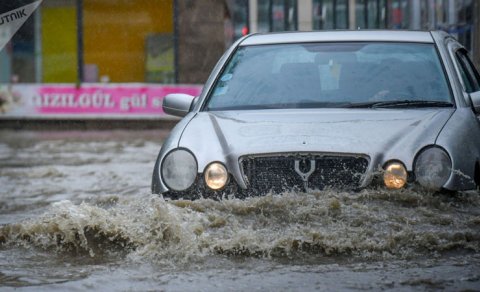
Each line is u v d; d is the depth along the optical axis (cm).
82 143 4481
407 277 1154
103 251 1322
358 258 1253
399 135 1417
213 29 6512
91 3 6512
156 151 3888
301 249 1277
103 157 3559
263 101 1606
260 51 1733
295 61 1689
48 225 1379
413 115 1488
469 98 1603
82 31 6512
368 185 1377
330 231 1286
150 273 1209
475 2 4950
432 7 5338
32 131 5881
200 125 1495
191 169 1405
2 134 5438
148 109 6419
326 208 1331
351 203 1346
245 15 6450
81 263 1273
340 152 1379
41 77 6462
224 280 1162
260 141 1410
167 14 6544
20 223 1410
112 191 2372
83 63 6506
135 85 6431
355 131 1423
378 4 6144
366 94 1595
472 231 1293
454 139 1415
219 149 1417
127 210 1395
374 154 1380
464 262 1221
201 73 6531
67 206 1388
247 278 1169
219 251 1280
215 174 1393
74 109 6419
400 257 1252
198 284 1148
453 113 1506
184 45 6538
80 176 2800
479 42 4859
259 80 1656
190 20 6525
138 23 6544
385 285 1120
